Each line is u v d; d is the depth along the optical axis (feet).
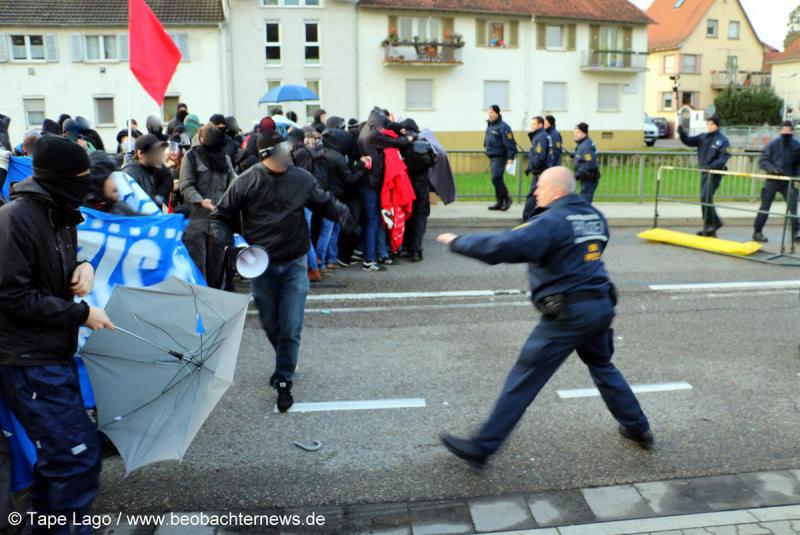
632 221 42.93
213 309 12.51
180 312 12.19
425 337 21.11
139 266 15.44
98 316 9.95
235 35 109.29
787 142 34.65
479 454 12.63
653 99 206.80
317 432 14.85
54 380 9.68
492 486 12.76
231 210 15.31
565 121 129.29
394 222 29.78
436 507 12.09
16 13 106.11
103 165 15.60
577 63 128.06
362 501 12.27
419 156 30.32
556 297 12.53
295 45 111.65
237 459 13.69
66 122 27.30
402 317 23.17
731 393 16.87
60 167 9.58
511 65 123.44
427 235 38.55
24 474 10.44
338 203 16.37
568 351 12.74
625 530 11.40
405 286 27.22
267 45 110.93
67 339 9.93
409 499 12.33
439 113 120.57
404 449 14.14
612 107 132.36
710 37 197.88
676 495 12.46
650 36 207.62
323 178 28.14
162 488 12.61
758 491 12.59
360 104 116.06
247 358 19.27
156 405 11.51
